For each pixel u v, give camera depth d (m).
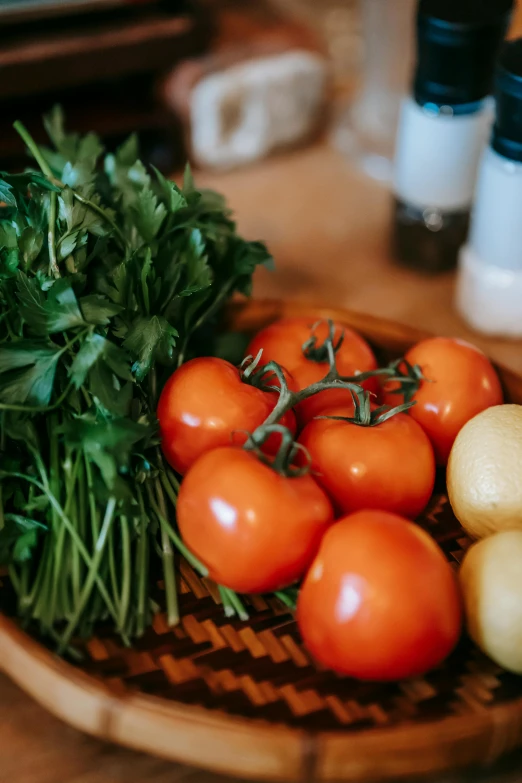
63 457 0.54
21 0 0.89
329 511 0.49
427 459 0.53
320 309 0.67
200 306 0.62
